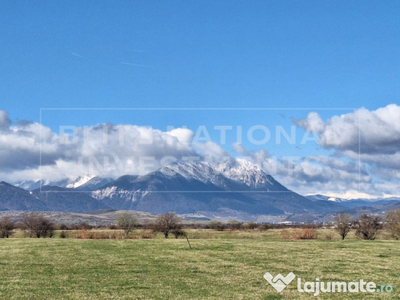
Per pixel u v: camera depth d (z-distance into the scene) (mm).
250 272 32781
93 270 33000
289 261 37562
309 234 82062
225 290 27297
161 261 37219
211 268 34188
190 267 34531
